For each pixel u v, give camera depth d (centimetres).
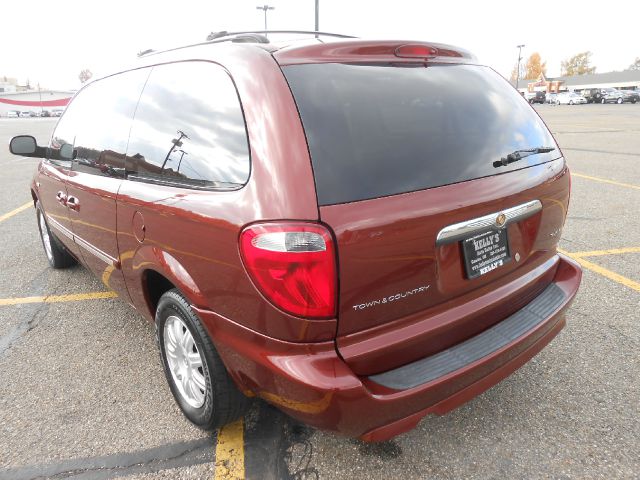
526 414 265
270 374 188
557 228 264
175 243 221
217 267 198
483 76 256
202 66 226
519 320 235
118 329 367
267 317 184
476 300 218
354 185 180
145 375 309
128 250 265
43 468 237
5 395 292
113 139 286
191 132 223
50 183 380
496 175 220
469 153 215
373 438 191
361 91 200
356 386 179
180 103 235
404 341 194
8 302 413
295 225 172
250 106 193
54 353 336
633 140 1457
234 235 187
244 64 202
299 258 172
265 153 184
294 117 181
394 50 219
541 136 263
